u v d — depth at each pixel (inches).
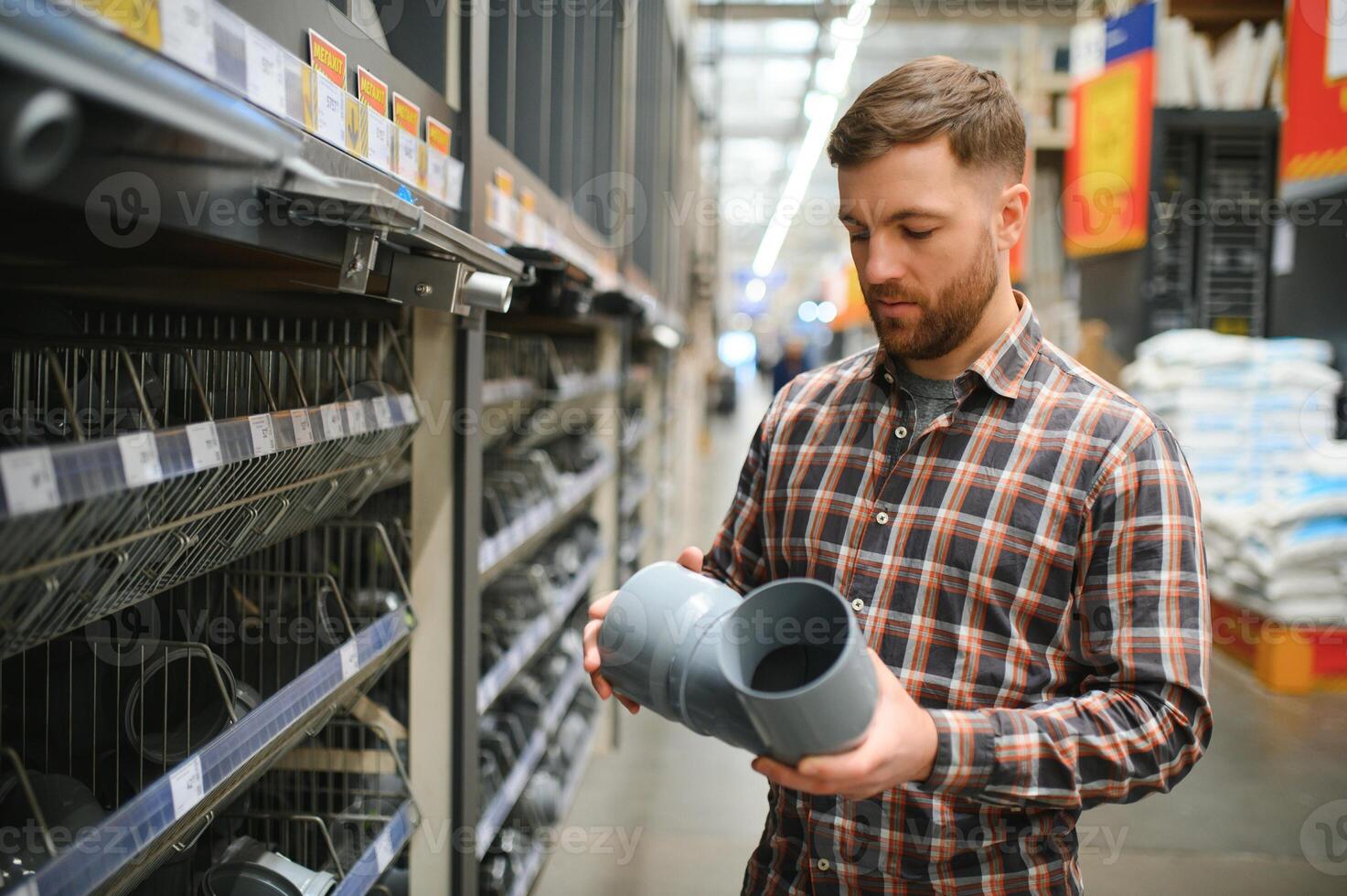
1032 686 39.0
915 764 31.1
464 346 66.6
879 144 36.8
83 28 18.8
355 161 44.5
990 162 37.4
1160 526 37.0
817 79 281.7
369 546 65.9
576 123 124.4
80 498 27.0
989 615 39.5
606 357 147.6
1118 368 205.3
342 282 39.4
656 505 217.9
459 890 68.4
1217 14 199.3
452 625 67.1
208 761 38.2
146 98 19.8
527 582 101.5
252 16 34.3
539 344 110.5
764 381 1057.5
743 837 114.7
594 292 85.4
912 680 40.3
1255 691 158.4
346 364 59.9
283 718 44.4
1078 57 207.5
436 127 57.3
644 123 174.7
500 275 51.0
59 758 44.7
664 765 137.9
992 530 39.6
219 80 31.4
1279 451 174.9
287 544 65.9
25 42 16.6
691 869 106.2
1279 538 155.5
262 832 60.6
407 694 66.4
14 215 28.6
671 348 240.8
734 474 433.7
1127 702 35.4
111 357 45.8
